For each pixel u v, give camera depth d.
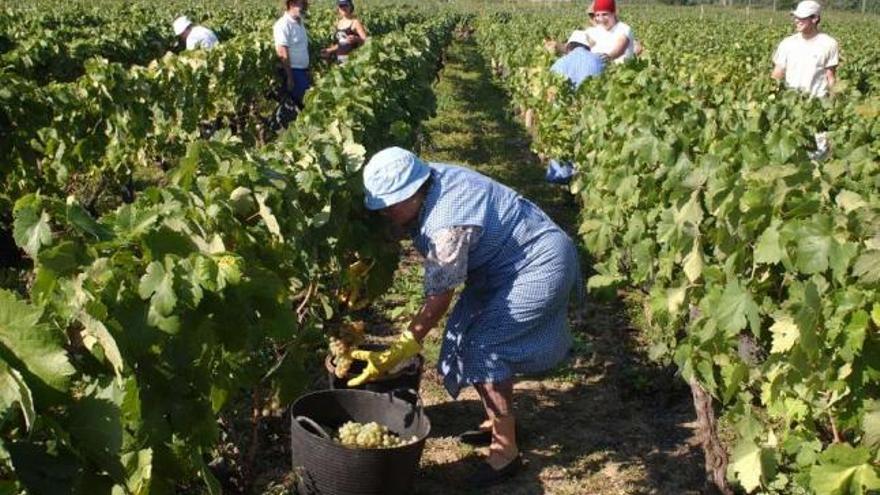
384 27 26.97
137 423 2.68
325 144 5.07
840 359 3.23
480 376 4.50
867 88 14.34
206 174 4.29
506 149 14.00
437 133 14.93
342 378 4.87
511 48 20.94
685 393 5.71
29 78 11.35
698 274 4.27
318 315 5.00
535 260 4.34
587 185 7.89
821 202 3.71
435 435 5.14
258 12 28.61
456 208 4.14
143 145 9.02
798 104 7.54
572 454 5.04
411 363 4.97
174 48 18.09
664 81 8.41
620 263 6.50
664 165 5.54
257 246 3.87
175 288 2.84
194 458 2.91
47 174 7.83
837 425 3.46
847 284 3.30
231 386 3.57
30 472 2.13
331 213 4.73
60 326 2.50
